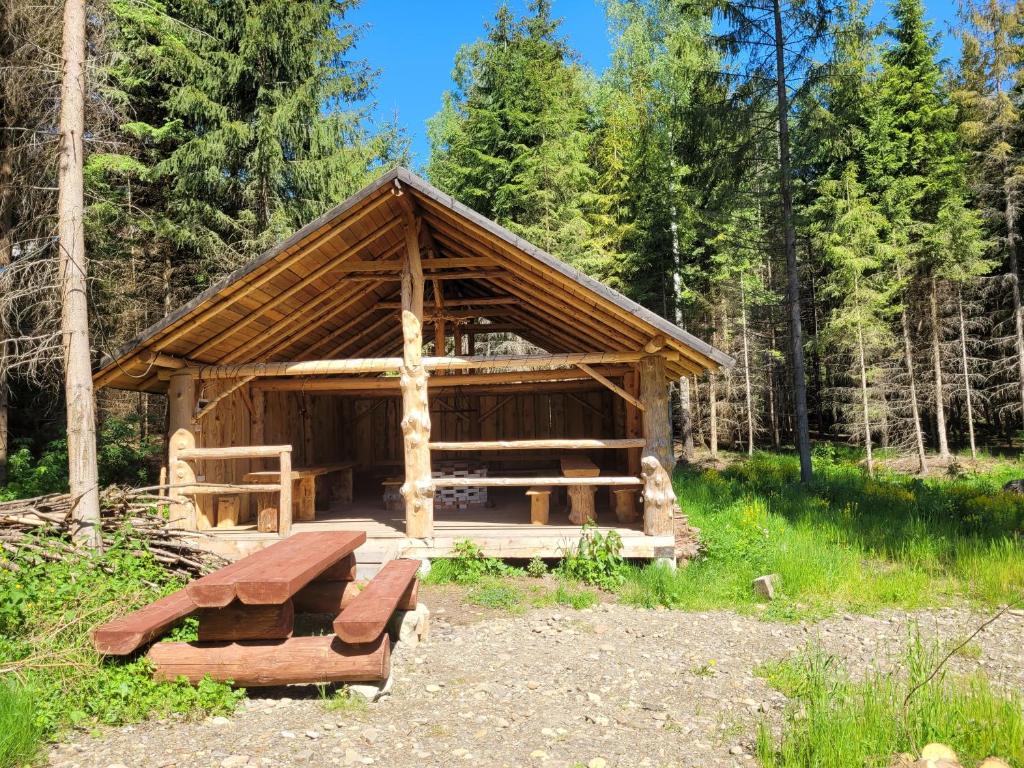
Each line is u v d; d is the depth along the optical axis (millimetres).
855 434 25750
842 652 5891
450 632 6449
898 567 8930
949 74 25719
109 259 15469
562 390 13641
